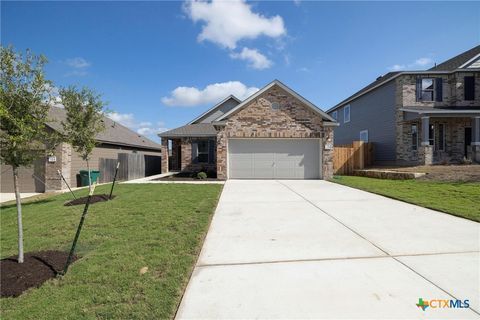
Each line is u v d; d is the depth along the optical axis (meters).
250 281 3.27
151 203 7.99
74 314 2.65
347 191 10.12
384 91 19.38
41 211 7.88
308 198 8.72
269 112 14.45
